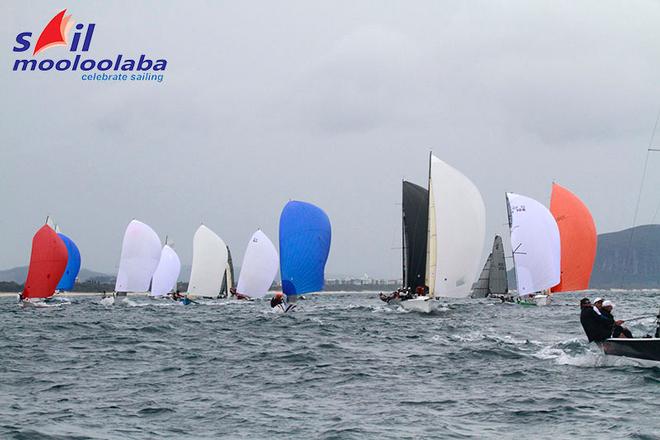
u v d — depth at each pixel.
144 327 80.25
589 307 46.66
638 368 43.78
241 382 41.34
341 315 104.50
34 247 129.62
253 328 80.00
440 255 107.88
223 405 34.59
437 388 38.91
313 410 33.44
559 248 125.75
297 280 105.69
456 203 107.94
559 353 51.69
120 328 80.44
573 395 36.09
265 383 40.97
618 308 136.50
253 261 151.88
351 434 28.81
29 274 129.62
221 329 78.81
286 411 33.22
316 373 44.47
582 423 30.31
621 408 32.94
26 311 124.50
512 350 53.94
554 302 151.88
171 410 33.44
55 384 40.72
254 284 151.88
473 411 32.91
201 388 39.41
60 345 61.59
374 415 32.28
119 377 43.34
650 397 35.25
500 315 103.75
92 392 38.16
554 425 30.09
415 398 36.16
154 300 186.38
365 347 58.53
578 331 72.56
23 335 71.50
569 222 129.50
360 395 37.12
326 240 106.00
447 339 64.62
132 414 32.59
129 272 156.50
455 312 112.44
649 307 140.75
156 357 53.00
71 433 28.95
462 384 40.00
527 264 125.69
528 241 125.44
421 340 64.12
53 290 131.25
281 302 106.75
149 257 158.00
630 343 43.84
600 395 36.00
